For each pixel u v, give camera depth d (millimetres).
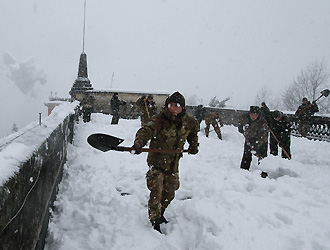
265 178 5203
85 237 3164
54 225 3445
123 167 5879
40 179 2717
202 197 4332
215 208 3703
